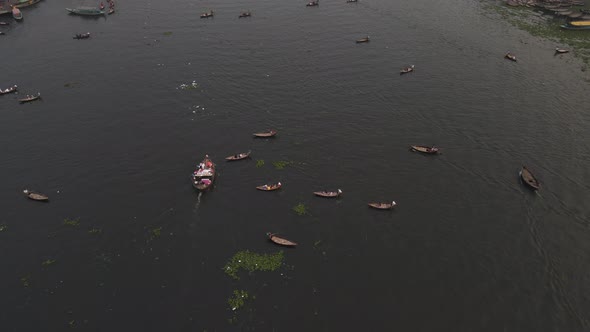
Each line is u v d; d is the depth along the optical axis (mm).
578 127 71188
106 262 47625
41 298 43719
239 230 51719
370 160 63781
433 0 133375
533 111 75750
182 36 105750
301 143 67375
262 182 59281
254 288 44750
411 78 87000
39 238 50500
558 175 60656
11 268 46844
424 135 69625
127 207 54969
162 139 68062
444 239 50750
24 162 63062
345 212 54406
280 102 78312
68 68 90062
